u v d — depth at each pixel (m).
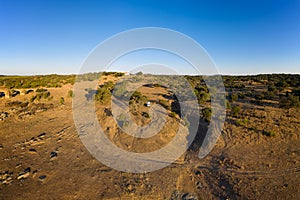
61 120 22.45
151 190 11.61
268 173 12.88
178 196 11.39
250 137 17.52
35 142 17.44
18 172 13.11
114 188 11.58
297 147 15.74
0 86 41.41
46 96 31.34
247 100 26.25
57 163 14.24
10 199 10.64
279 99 25.77
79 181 12.23
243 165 13.91
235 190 11.63
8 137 18.56
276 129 18.27
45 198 10.77
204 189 12.08
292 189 11.23
